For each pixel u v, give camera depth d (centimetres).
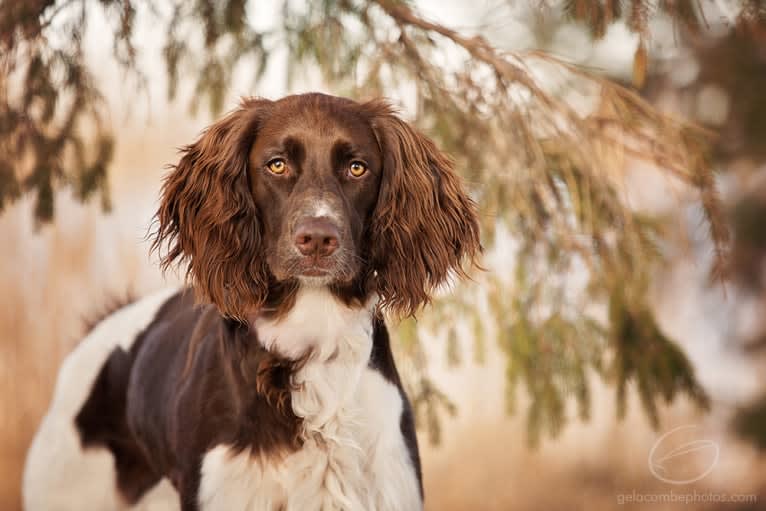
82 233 1237
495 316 770
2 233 1199
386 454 503
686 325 1362
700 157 719
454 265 557
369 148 514
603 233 738
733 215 1295
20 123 720
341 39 729
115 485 679
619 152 716
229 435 494
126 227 1278
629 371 766
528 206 732
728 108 1266
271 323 502
